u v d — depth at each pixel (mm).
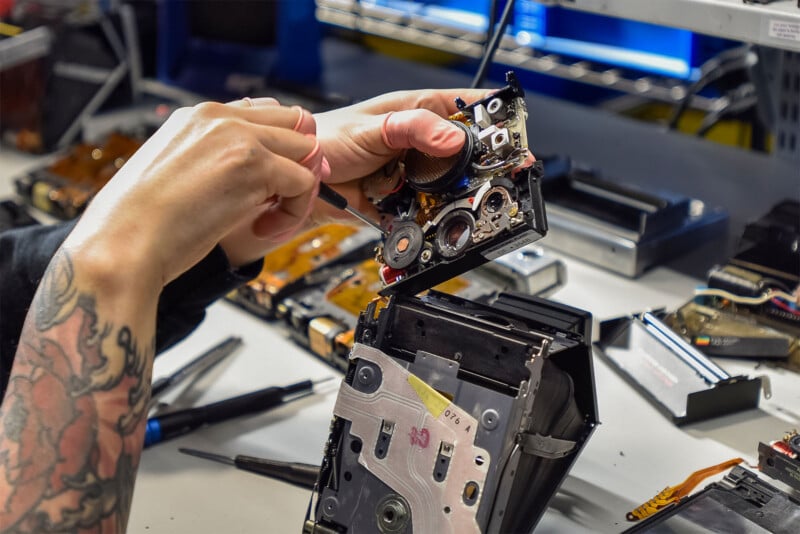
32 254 1015
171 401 1143
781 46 1016
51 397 737
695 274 1376
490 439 783
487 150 852
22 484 722
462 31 1935
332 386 1169
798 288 1165
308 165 835
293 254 1364
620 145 1783
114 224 754
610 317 1254
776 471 944
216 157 769
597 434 1053
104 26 1894
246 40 1975
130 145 1688
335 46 2320
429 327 856
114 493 743
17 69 1818
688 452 1021
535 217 803
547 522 926
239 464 1022
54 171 1683
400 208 931
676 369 1099
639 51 1858
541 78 2354
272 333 1292
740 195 1562
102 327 743
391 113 912
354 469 841
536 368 784
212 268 973
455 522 783
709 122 1942
